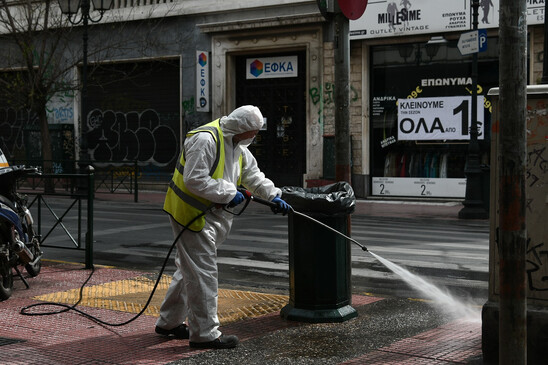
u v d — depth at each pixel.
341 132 6.18
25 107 21.92
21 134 26.38
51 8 23.31
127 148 24.44
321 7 6.15
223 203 4.87
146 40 22.89
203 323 4.97
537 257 4.52
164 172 23.69
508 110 3.20
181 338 5.29
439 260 9.30
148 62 23.94
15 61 24.06
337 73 6.18
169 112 23.62
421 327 5.63
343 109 6.18
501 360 3.29
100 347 5.04
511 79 3.19
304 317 5.78
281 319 5.90
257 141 22.05
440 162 19.20
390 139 19.84
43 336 5.34
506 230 3.24
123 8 23.69
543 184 4.49
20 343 5.13
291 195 5.71
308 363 4.65
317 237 5.74
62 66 24.95
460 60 18.70
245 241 11.13
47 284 7.47
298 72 21.31
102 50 22.78
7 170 6.70
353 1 6.11
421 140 19.41
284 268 8.77
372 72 20.00
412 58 19.36
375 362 4.65
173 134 23.53
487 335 4.61
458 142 18.91
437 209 17.17
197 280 4.93
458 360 4.68
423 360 4.68
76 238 11.52
